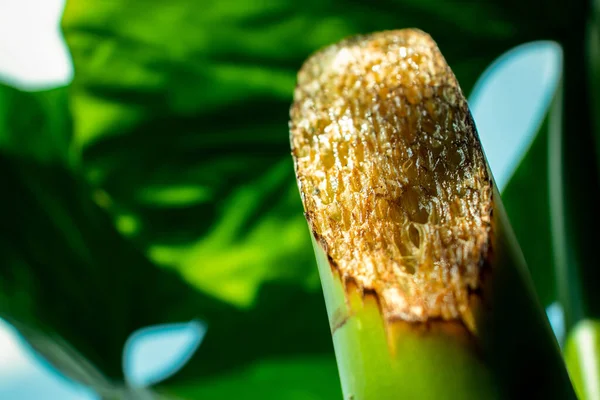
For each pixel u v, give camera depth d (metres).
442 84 0.13
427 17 0.30
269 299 0.37
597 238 0.21
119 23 0.31
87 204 0.36
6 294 0.36
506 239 0.13
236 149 0.34
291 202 0.35
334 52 0.14
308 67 0.14
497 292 0.12
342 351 0.12
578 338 0.20
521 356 0.12
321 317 0.37
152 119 0.32
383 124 0.13
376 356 0.12
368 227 0.13
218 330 0.38
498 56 0.30
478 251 0.12
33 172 0.36
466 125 0.13
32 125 0.36
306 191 0.13
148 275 0.37
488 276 0.12
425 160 0.13
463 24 0.29
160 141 0.33
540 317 0.12
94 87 0.32
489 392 0.12
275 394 0.38
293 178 0.34
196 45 0.31
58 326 0.37
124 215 0.34
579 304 0.20
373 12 0.30
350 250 0.13
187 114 0.33
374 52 0.14
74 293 0.37
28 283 0.36
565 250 0.21
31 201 0.36
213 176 0.34
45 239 0.36
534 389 0.12
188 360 0.38
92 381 0.39
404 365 0.12
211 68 0.32
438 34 0.30
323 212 0.13
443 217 0.13
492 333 0.12
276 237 0.36
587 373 0.19
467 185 0.13
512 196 0.37
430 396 0.12
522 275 0.13
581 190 0.22
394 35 0.14
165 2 0.30
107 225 0.36
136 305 0.37
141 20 0.31
